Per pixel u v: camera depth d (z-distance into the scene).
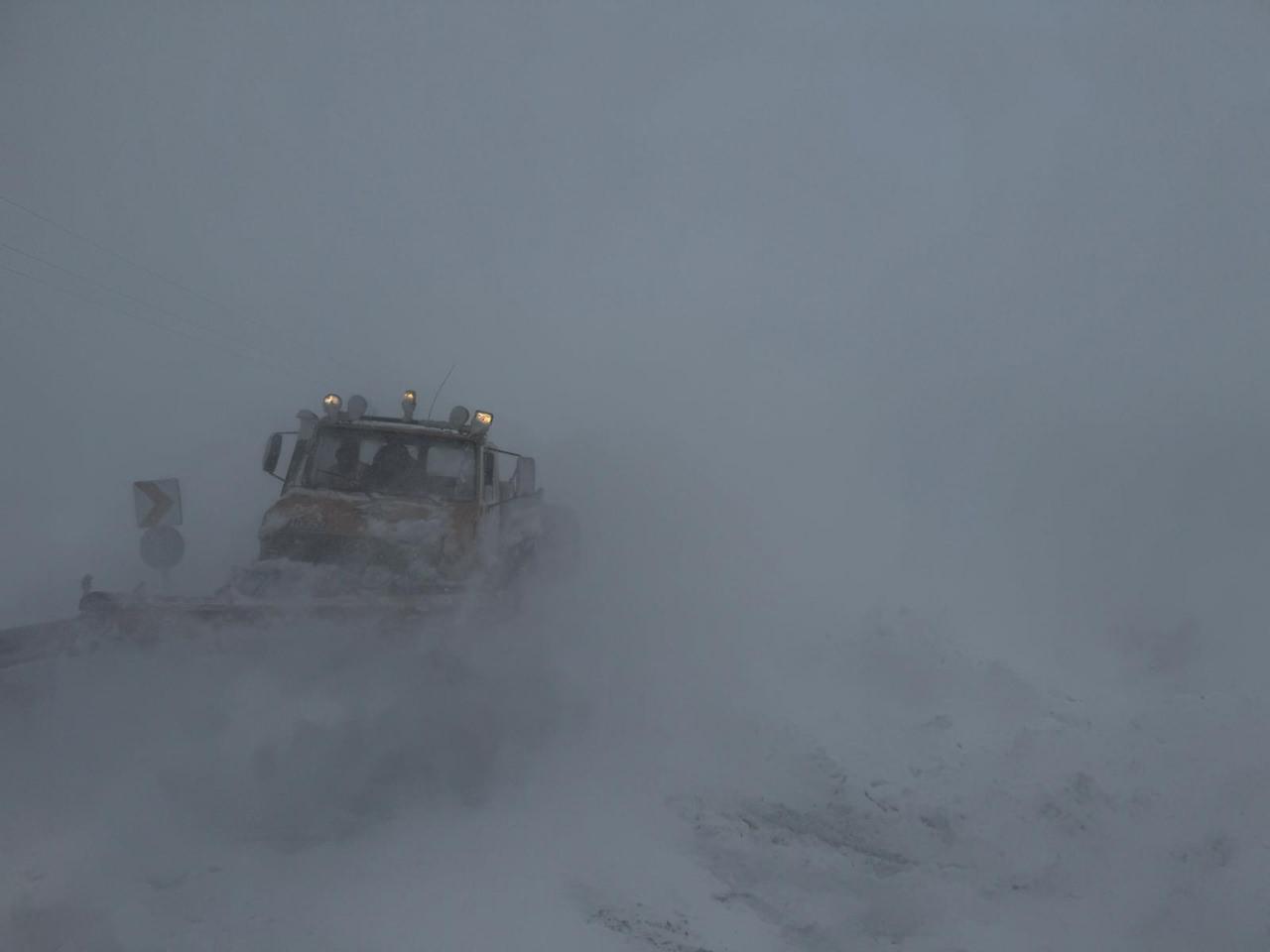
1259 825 5.61
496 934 4.64
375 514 9.23
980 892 5.73
